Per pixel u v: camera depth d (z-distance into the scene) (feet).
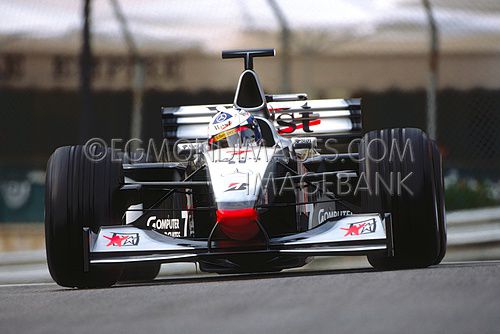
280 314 37.76
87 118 141.18
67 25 142.00
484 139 139.13
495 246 105.60
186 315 39.37
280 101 80.38
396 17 140.36
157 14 143.74
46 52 142.92
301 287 45.83
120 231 60.18
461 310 36.29
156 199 71.26
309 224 67.72
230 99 143.54
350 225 58.85
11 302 51.08
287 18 143.02
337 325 34.37
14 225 141.49
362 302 39.45
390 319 35.06
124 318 39.93
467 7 139.64
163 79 143.23
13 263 110.52
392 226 59.72
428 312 36.17
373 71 141.59
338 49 141.69
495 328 32.50
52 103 144.97
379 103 141.49
